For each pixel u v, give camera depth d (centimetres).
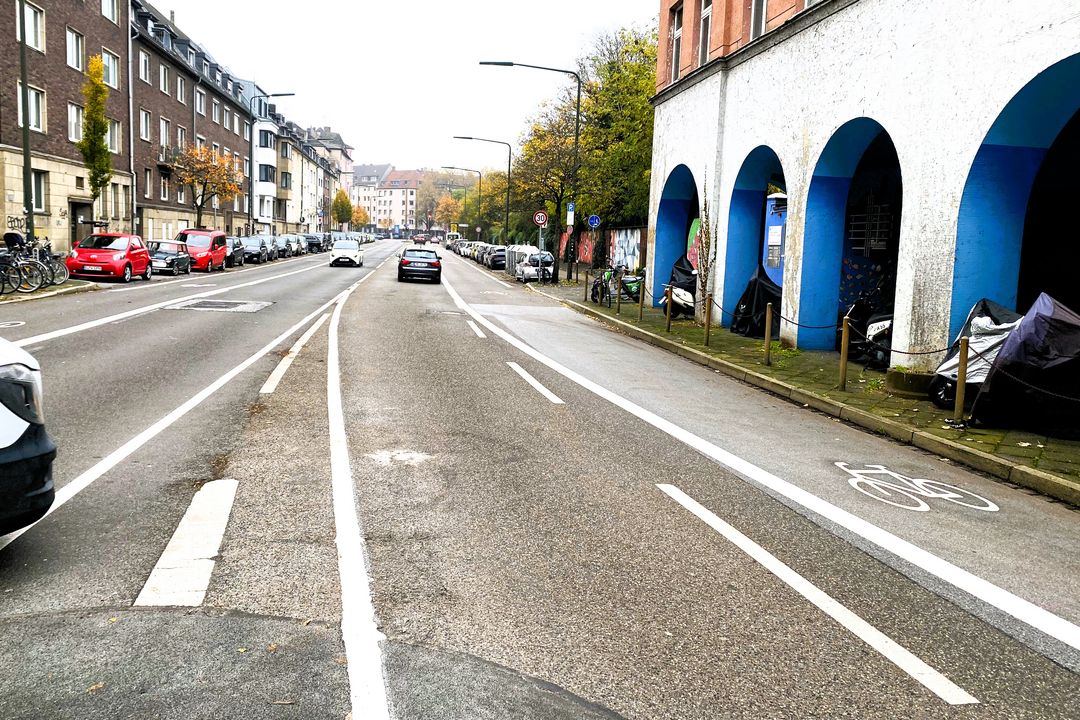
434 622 364
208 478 573
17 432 386
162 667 314
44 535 454
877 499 610
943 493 643
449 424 789
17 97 2975
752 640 363
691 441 769
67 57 3356
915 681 334
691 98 2016
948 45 1018
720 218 1861
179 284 2561
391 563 432
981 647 369
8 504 376
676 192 2291
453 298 2561
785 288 1502
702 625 376
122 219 3981
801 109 1430
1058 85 884
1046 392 804
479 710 294
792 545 494
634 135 3362
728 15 1808
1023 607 418
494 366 1197
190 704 289
